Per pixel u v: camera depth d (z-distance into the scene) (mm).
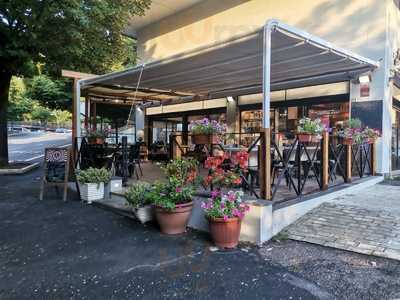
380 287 2580
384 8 6973
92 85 7836
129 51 10445
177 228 3906
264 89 3820
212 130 4453
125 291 2553
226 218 3367
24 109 27969
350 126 6625
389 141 7367
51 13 6992
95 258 3195
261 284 2654
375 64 6652
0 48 7852
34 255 3277
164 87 8680
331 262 3072
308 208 4473
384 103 6977
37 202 5465
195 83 8117
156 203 3928
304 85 7938
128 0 8492
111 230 4047
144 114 13391
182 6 10875
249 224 3619
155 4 10711
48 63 8867
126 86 8219
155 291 2551
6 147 9766
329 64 6258
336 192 5141
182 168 4145
